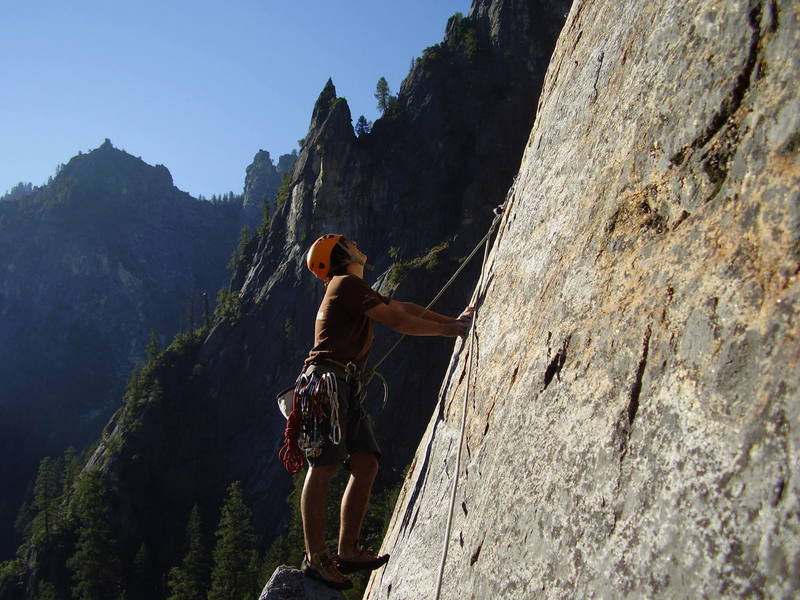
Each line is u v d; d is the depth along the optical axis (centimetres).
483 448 310
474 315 408
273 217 11581
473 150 10019
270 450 9319
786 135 189
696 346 190
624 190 260
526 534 236
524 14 10812
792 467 152
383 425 7944
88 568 7525
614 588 184
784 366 162
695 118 227
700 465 173
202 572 7156
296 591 338
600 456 211
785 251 175
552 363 265
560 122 379
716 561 159
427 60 10950
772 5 208
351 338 355
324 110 11681
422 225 9644
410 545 374
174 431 9719
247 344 10188
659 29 273
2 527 14412
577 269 275
